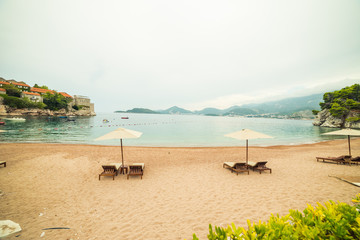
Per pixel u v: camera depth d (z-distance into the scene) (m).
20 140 26.36
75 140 27.70
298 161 13.06
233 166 10.12
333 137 34.16
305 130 53.91
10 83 103.75
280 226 2.03
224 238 1.90
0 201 6.54
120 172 10.03
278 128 63.06
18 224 4.91
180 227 4.92
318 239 1.80
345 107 63.44
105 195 7.07
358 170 10.52
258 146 22.55
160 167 11.39
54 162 12.38
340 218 2.10
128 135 9.29
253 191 7.41
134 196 6.98
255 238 1.95
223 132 44.59
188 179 8.98
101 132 40.38
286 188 7.71
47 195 7.07
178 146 22.98
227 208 5.98
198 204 6.29
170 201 6.53
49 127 49.41
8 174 9.73
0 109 90.06
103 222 5.19
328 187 7.77
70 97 144.62
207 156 15.02
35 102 107.12
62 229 4.85
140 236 4.53
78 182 8.57
